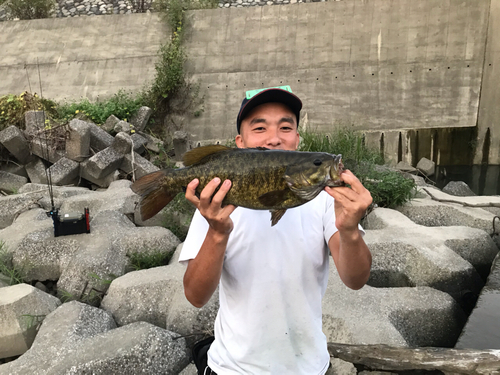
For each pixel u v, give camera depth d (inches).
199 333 145.9
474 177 496.7
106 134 406.6
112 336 141.6
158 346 137.6
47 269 211.2
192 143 486.9
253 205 57.9
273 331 64.3
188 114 536.7
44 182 374.9
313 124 526.9
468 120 517.7
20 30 610.5
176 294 171.3
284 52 548.1
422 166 474.3
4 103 422.3
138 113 471.8
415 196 297.0
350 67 534.0
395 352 121.0
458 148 523.5
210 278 61.0
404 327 151.5
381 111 525.0
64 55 584.4
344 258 60.6
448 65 521.3
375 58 531.2
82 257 202.4
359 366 124.6
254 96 68.9
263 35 557.6
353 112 526.9
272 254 64.2
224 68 551.5
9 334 156.9
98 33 592.4
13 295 168.2
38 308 167.6
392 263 198.5
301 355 65.8
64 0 656.4
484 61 514.0
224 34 564.7
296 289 64.6
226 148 60.8
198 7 593.6
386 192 277.6
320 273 67.1
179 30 559.8
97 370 127.4
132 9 627.8
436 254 195.8
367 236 217.3
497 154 517.3
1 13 652.1
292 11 559.5
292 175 55.1
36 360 131.7
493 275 182.9
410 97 524.1
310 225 66.4
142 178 63.2
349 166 308.8
